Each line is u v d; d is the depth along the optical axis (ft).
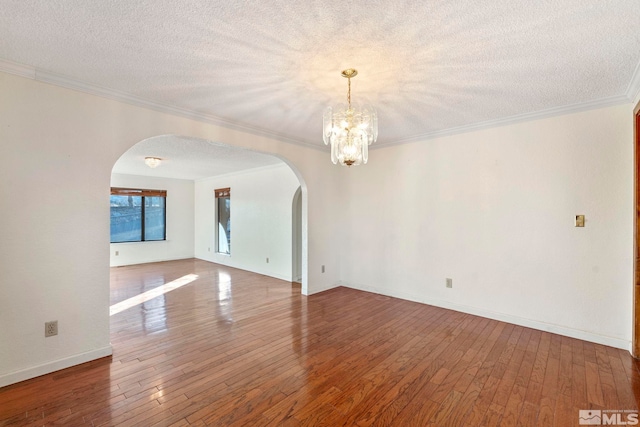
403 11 5.00
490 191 11.10
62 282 7.54
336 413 5.90
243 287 16.15
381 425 5.56
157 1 4.73
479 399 6.33
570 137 9.45
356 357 8.16
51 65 6.85
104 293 8.20
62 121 7.50
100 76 7.39
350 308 12.41
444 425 5.57
